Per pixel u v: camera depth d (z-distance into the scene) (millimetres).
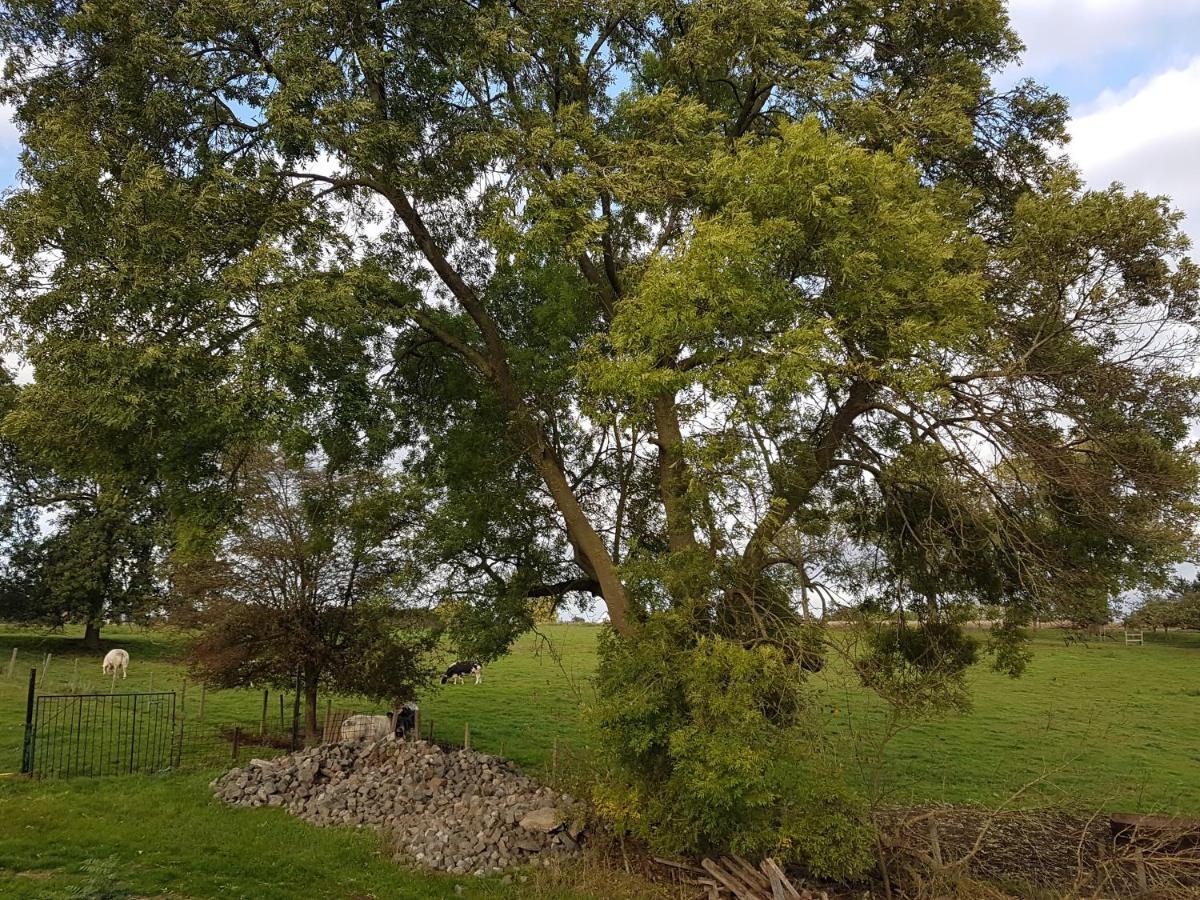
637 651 11094
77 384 11008
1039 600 12148
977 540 12508
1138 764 21062
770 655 9758
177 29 12359
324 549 15703
